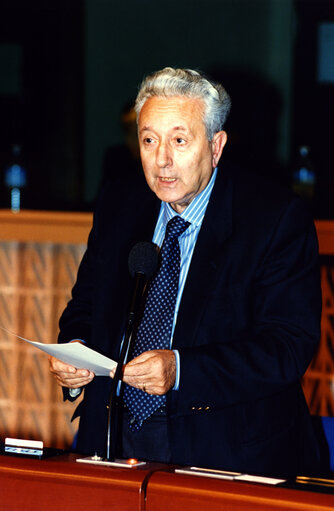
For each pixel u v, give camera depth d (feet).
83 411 13.16
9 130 45.16
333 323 20.89
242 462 11.98
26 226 22.33
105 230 13.78
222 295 12.18
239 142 42.39
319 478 9.36
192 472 9.44
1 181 42.98
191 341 12.13
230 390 11.68
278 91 42.50
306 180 27.86
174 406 11.92
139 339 12.62
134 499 9.04
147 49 44.60
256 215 12.43
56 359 12.15
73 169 44.78
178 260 12.73
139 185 13.96
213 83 12.07
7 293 23.09
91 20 44.83
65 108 44.86
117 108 44.83
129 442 12.62
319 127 41.60
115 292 13.15
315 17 41.24
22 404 23.21
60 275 22.53
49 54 44.75
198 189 12.28
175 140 11.76
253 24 42.86
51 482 9.37
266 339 11.88
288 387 12.42
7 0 44.68
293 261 12.20
